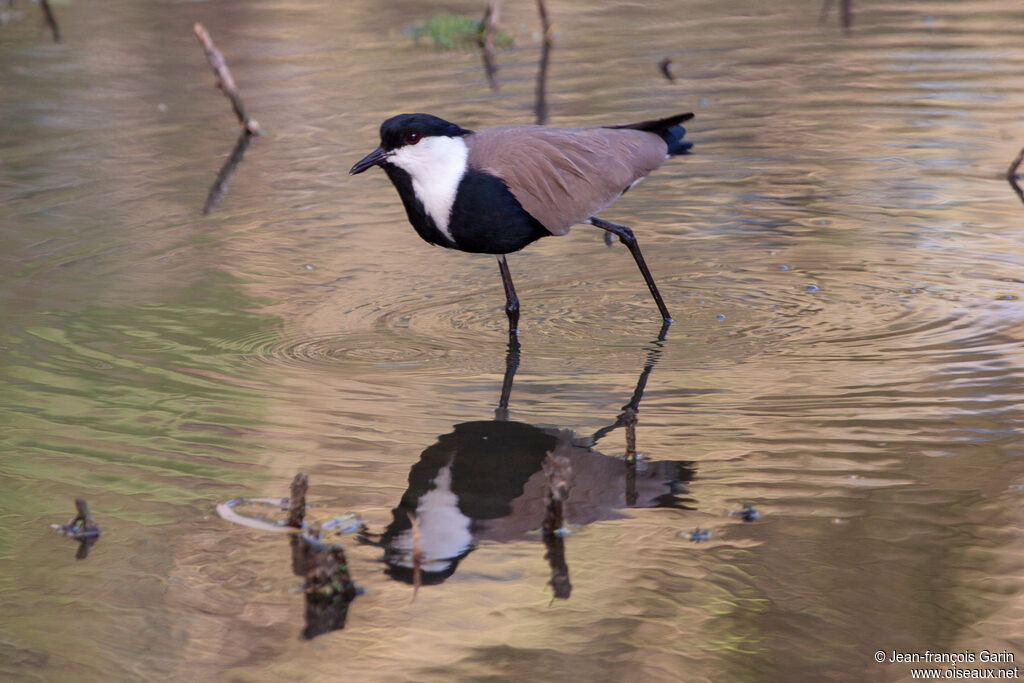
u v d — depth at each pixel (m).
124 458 9.10
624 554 7.60
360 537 7.90
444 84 20.19
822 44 22.73
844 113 18.52
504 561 7.57
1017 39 22.45
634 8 26.67
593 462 8.87
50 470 8.94
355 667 6.57
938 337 11.03
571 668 6.50
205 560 7.70
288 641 6.83
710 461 8.80
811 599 7.05
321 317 11.97
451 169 10.74
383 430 9.48
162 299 12.41
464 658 6.62
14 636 6.90
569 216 11.16
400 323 11.84
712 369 10.53
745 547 7.62
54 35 23.88
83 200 15.42
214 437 9.40
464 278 13.09
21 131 18.14
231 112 19.20
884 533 7.71
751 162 16.62
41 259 13.44
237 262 13.49
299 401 10.03
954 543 7.57
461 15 25.17
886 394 9.82
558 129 11.38
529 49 22.81
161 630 6.95
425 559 7.62
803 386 10.06
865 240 13.80
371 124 18.12
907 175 15.85
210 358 10.95
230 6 26.47
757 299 12.25
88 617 7.10
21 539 7.98
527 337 11.46
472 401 10.01
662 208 15.27
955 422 9.24
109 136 18.00
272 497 8.48
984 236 13.70
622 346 11.17
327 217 15.01
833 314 11.75
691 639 6.73
